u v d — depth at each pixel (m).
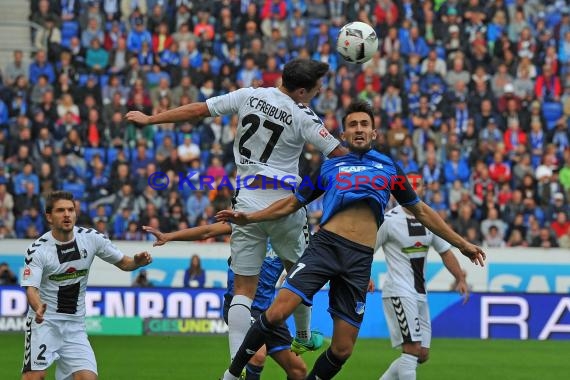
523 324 45.75
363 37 22.98
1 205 49.91
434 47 59.66
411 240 26.28
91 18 59.00
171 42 57.81
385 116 54.59
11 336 42.50
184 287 44.91
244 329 20.94
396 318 25.97
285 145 20.64
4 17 62.22
